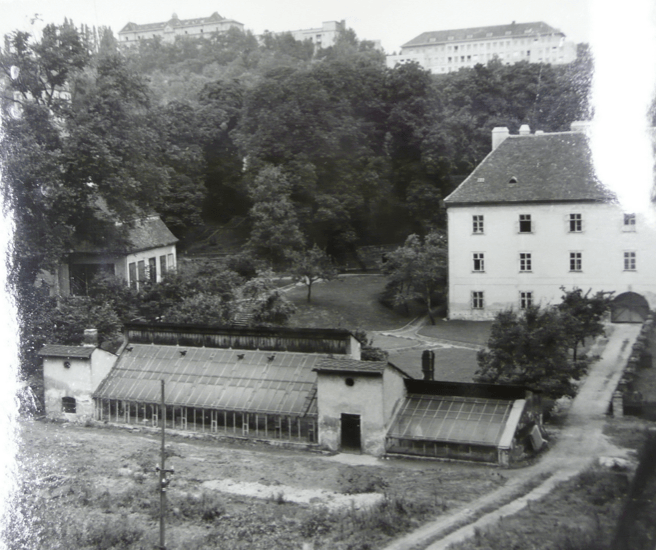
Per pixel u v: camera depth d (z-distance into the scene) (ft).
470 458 117.19
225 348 146.41
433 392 128.98
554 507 94.73
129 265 234.58
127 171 215.72
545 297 221.05
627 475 103.71
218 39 441.27
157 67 439.63
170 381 142.51
